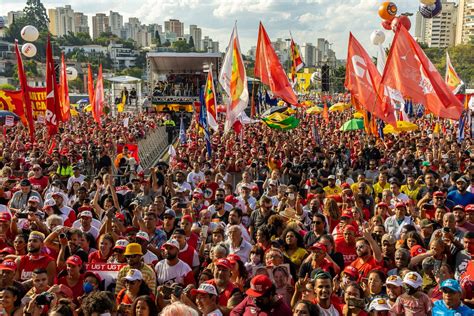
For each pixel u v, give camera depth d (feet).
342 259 25.91
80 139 81.92
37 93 64.23
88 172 66.23
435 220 32.17
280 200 39.06
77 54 456.86
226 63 51.52
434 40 610.65
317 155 62.44
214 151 72.02
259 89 117.29
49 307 20.62
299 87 222.28
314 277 20.92
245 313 19.10
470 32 528.63
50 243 28.04
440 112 45.83
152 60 149.59
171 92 152.25
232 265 23.50
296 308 18.49
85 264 25.50
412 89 46.47
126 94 177.27
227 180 51.65
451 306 19.92
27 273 25.41
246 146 71.51
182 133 80.02
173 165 59.00
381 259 25.45
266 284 18.81
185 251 27.30
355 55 53.72
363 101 53.83
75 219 35.76
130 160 57.67
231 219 30.60
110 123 114.93
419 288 21.52
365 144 71.05
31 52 86.89
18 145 71.05
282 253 25.23
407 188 42.19
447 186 45.14
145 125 111.24
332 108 118.42
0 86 272.10
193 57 141.18
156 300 22.03
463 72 296.92
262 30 57.62
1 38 447.42
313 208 33.65
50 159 59.11
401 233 28.94
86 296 20.44
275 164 54.29
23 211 34.88
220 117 127.24
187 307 16.81
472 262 23.91
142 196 41.81
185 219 30.01
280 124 74.33
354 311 20.17
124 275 23.71
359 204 37.55
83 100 189.37
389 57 47.14
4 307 21.38
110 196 37.40
